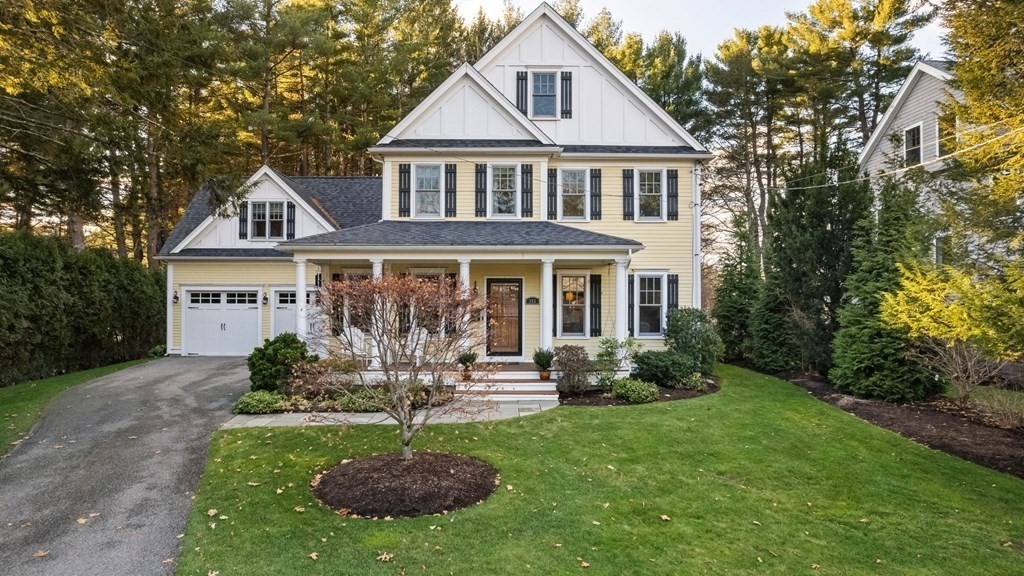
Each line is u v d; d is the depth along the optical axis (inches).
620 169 622.2
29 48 413.1
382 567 196.5
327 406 423.5
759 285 687.1
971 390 431.5
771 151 1256.2
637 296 615.8
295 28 999.6
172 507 252.4
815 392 518.6
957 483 287.4
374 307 285.7
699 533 227.9
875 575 199.8
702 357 560.7
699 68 1289.4
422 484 260.8
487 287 598.2
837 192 554.6
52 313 613.0
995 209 389.4
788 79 1114.7
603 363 502.0
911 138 780.0
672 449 334.6
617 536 222.4
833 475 297.0
